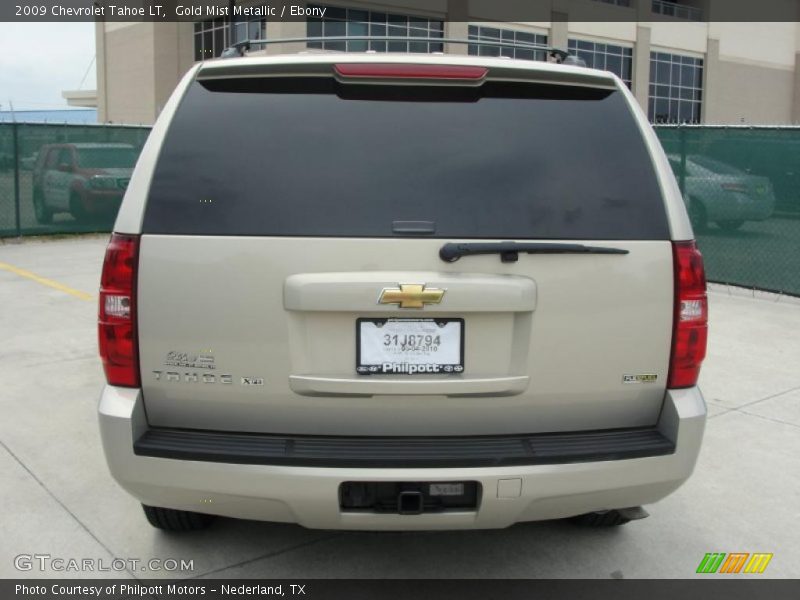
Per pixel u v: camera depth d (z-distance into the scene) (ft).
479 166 9.12
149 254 8.80
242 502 8.86
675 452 9.19
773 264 31.53
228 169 8.98
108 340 8.94
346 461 8.62
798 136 30.30
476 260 8.82
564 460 8.82
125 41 121.90
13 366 20.74
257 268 8.73
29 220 47.55
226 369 8.89
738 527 12.66
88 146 49.49
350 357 8.89
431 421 9.07
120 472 8.93
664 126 34.86
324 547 11.74
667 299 9.20
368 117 9.27
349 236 8.75
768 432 16.70
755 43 151.33
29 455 14.96
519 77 9.50
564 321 8.99
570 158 9.28
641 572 11.25
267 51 91.56
